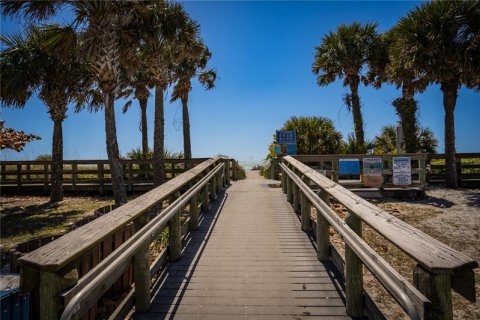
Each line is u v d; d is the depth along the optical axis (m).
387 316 3.82
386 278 2.07
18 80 9.75
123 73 13.92
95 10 8.26
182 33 10.66
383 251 5.86
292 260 4.41
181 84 17.91
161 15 10.20
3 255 5.94
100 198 11.82
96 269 2.20
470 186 11.76
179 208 4.21
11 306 2.60
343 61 14.54
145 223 3.46
